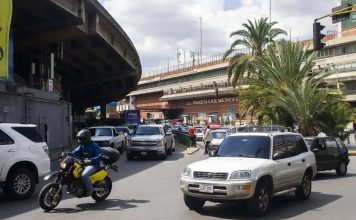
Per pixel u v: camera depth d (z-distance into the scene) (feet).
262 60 122.31
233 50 177.58
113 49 154.40
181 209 35.83
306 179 41.04
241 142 37.65
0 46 69.21
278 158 36.24
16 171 40.75
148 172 64.44
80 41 139.44
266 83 120.57
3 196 43.39
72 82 215.31
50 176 35.45
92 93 284.41
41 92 102.47
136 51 187.11
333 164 60.80
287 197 42.42
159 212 34.60
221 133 104.73
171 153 101.60
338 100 115.75
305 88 110.83
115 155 40.29
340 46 282.77
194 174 33.68
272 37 173.17
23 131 42.47
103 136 99.04
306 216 33.45
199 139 183.62
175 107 408.05
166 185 50.24
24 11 107.34
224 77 347.97
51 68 131.03
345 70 276.62
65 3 102.22
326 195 43.83
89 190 36.35
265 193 33.99
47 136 102.17
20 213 34.45
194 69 398.42
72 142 137.39
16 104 89.51
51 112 108.88
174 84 428.15
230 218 32.55
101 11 123.65
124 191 45.62
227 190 31.91
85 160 36.65
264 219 32.32
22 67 170.60
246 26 173.68
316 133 111.24
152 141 86.94
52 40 125.08
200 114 363.97
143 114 455.63
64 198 41.19
